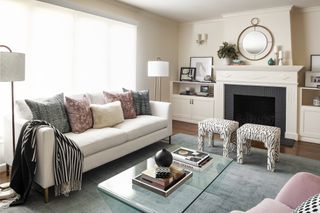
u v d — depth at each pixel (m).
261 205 1.32
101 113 3.04
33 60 3.10
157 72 4.20
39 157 2.09
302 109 4.18
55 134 2.13
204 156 2.33
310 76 4.33
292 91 4.22
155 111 3.90
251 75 4.61
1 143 2.76
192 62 5.82
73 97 3.05
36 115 2.50
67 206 2.08
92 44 3.88
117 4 4.21
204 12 4.82
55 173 2.13
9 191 2.25
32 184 2.21
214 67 5.01
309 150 3.67
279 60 4.37
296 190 1.39
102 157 2.64
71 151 2.20
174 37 5.88
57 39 3.36
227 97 4.98
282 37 4.39
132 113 3.58
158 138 3.57
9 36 2.84
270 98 4.65
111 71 4.28
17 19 2.89
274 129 3.04
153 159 2.39
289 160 3.24
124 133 2.93
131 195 1.74
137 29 4.74
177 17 5.30
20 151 2.14
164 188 1.75
